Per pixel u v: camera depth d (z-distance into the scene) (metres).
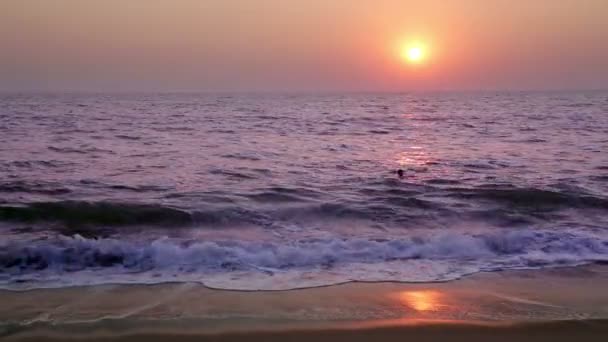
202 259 7.33
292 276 6.72
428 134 26.20
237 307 5.55
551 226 9.43
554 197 11.28
